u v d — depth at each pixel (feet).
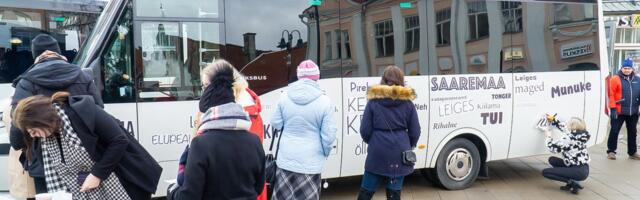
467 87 21.12
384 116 15.98
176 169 16.60
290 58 17.79
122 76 15.89
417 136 16.31
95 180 10.36
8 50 25.14
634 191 22.41
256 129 13.76
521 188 22.88
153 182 11.34
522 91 22.34
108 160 10.44
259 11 17.35
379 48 19.26
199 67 16.66
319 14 18.20
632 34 52.65
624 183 23.79
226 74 10.35
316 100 14.34
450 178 21.80
